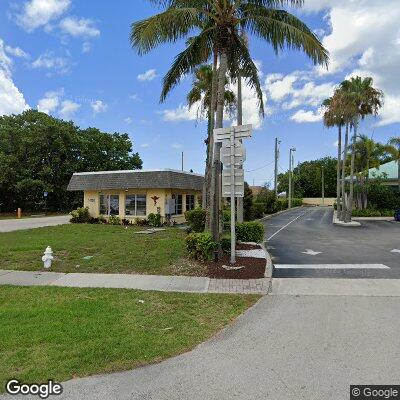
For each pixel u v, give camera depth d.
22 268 10.67
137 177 25.14
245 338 5.52
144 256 11.93
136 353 4.93
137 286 8.71
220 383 4.19
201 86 22.12
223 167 10.80
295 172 85.44
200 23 12.85
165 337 5.51
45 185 44.28
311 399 3.85
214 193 11.37
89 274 9.91
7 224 27.23
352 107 28.23
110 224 25.69
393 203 38.25
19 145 44.94
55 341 5.26
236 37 12.66
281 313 6.70
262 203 36.12
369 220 33.31
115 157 52.50
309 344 5.26
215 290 8.33
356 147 36.97
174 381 4.25
